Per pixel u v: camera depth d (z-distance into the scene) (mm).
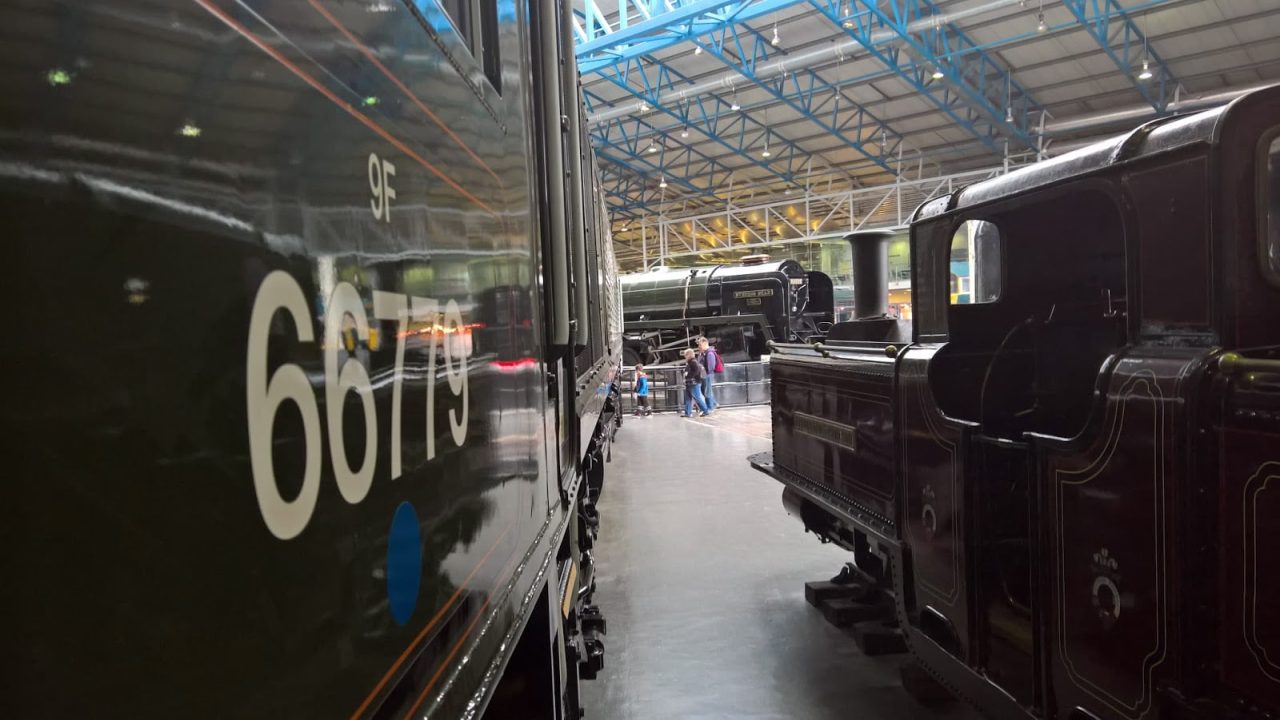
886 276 6516
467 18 1332
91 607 431
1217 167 1833
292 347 643
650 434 12273
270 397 606
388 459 833
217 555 533
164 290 495
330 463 698
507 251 1499
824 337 5207
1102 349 3289
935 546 3000
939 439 2951
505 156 1536
